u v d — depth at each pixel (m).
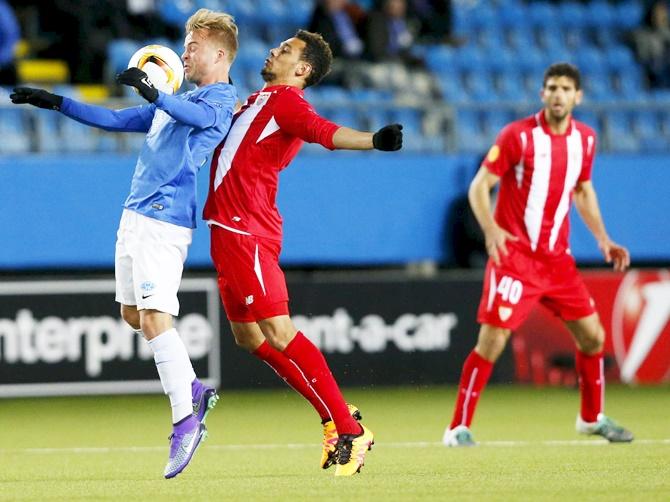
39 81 54.53
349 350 46.41
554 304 30.09
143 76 21.70
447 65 59.12
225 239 23.47
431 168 48.44
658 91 62.00
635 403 41.25
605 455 27.06
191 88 46.66
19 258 44.66
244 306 24.22
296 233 47.00
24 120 46.91
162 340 22.89
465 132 52.47
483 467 25.08
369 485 22.08
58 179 45.09
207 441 32.12
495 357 29.95
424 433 33.56
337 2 54.06
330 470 24.97
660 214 50.03
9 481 23.66
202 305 45.09
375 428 35.00
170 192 22.86
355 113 51.31
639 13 66.31
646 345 48.16
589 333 30.06
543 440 30.97
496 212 30.34
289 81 23.89
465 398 30.00
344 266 51.88
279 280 23.58
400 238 48.06
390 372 46.75
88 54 53.22
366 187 47.81
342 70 53.53
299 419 38.22
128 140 47.50
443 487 21.61
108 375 44.25
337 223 47.47
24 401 45.34
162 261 22.81
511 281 29.61
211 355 45.16
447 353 47.38
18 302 43.62
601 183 49.56
